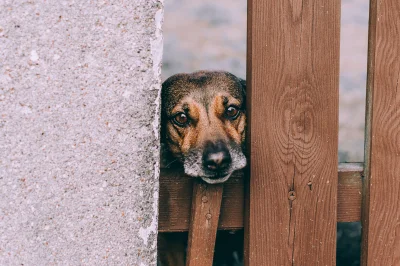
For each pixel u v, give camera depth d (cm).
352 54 877
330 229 264
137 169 214
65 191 209
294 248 262
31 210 208
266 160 256
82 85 206
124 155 212
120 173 212
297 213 261
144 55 210
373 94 260
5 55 201
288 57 252
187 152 309
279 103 254
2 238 208
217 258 374
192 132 315
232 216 265
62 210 210
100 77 207
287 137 256
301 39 251
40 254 210
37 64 203
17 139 205
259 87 251
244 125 327
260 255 260
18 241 209
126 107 210
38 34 202
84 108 207
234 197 265
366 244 269
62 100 206
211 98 320
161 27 211
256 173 255
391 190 265
